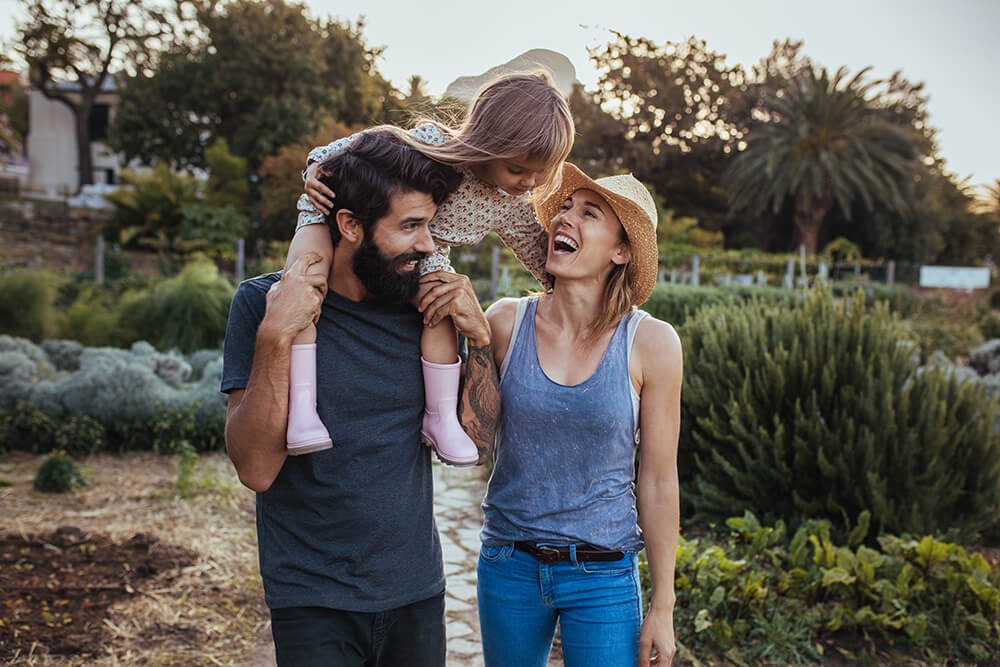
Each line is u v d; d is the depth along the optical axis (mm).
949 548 3764
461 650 3496
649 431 1920
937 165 38344
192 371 8883
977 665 3383
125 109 28469
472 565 4543
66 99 33500
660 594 1859
